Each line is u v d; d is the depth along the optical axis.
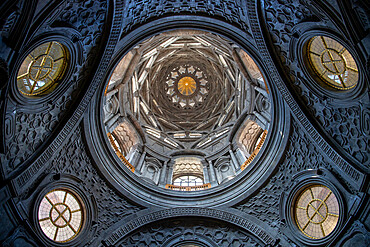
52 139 12.72
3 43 8.84
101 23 13.03
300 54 13.11
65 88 12.80
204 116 29.05
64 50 12.62
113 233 14.59
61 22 11.67
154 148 23.08
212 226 15.45
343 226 11.61
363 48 9.59
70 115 13.40
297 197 14.47
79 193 14.15
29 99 11.31
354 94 11.61
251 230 14.76
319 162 13.56
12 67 9.24
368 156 11.62
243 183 16.28
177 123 28.62
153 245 14.72
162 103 29.72
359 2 9.05
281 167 15.16
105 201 15.11
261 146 17.47
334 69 12.60
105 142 15.99
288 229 14.11
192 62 30.16
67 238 13.21
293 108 14.23
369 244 10.45
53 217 13.02
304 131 14.05
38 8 9.73
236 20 14.02
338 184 12.54
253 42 14.25
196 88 30.83
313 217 13.60
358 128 11.92
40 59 11.94
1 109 9.88
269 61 14.16
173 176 21.97
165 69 30.34
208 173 21.19
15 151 11.18
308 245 13.12
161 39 22.41
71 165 14.03
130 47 14.61
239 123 21.86
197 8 14.16
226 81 28.14
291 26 12.71
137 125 22.23
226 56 23.59
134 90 24.83
